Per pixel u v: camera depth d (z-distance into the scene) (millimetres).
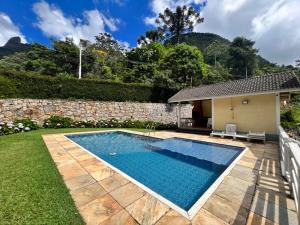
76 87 14844
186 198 3943
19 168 4605
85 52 28922
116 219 2680
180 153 7789
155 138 10516
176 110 19453
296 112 16766
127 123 15578
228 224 2580
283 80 8859
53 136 9695
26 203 3021
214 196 3379
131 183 3936
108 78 25844
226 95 10391
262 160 5684
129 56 32062
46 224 2529
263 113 9734
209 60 51250
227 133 10375
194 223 2600
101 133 12156
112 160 6867
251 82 10805
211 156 7246
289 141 3992
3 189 3482
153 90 18578
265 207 3004
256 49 47531
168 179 5035
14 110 11734
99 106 15477
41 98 13297
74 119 14344
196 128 13047
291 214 2809
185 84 22031
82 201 3174
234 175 4418
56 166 4992
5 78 11789
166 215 2789
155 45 34469
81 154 6250
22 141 7926
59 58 27328
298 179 2295
